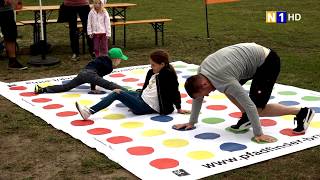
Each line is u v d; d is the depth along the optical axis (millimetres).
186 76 7508
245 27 13469
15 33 8227
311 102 5922
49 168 4074
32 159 4277
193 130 4961
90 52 9469
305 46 10328
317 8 17734
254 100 4629
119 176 3881
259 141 4562
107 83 6410
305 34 12047
